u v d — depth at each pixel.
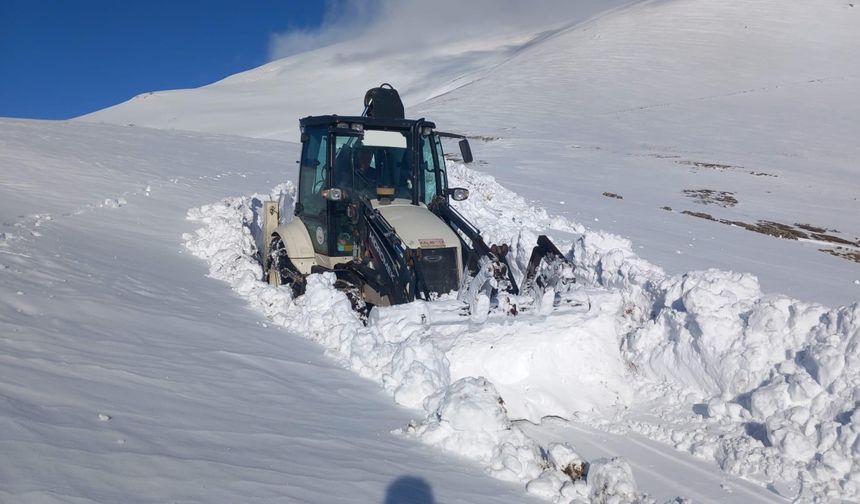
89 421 3.47
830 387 4.75
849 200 29.30
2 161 12.34
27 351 4.29
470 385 4.54
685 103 58.06
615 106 58.06
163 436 3.52
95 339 4.87
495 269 5.87
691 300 5.73
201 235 9.52
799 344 5.19
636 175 30.66
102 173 12.91
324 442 3.96
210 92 145.62
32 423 3.27
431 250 6.77
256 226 11.06
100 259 7.43
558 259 5.80
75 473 2.91
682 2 92.00
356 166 7.65
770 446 4.54
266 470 3.38
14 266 6.25
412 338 5.55
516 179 25.56
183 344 5.27
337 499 3.24
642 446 4.77
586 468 4.12
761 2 88.00
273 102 131.88
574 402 5.32
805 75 66.19
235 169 16.72
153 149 18.05
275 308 6.93
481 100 61.84
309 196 8.32
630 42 79.50
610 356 5.64
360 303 7.02
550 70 72.38
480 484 3.80
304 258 8.17
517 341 5.48
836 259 17.69
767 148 43.06
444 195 7.92
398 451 4.06
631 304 6.63
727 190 29.25
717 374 5.39
